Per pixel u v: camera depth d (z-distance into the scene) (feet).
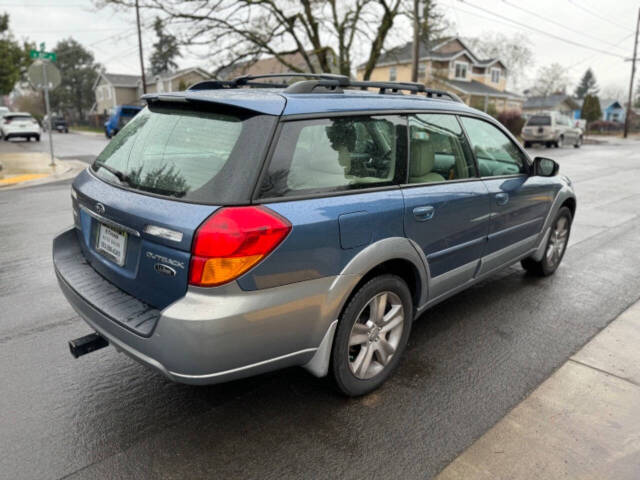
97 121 191.11
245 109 7.73
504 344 11.87
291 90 8.52
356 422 8.84
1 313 13.43
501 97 157.89
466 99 142.31
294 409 9.21
